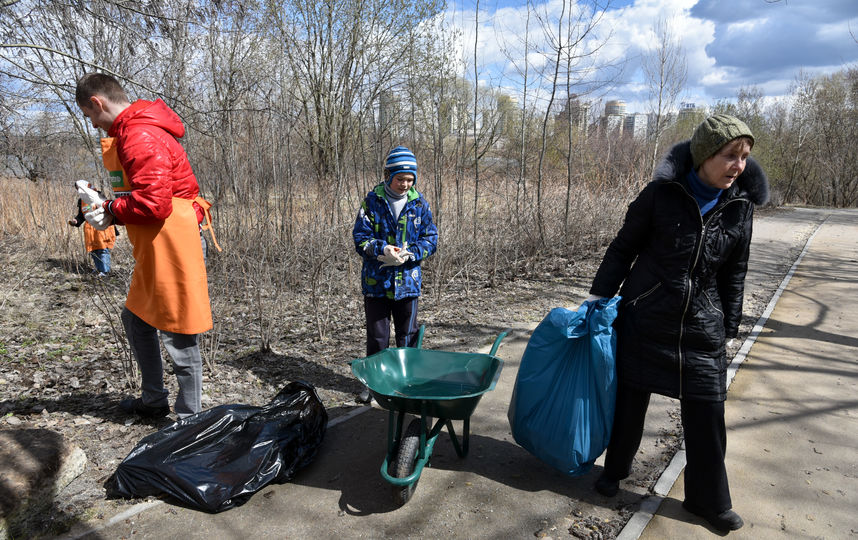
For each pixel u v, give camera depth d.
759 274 8.88
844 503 2.78
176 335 3.12
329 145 10.10
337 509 2.65
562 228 9.67
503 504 2.71
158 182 2.81
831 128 34.59
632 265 2.78
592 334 2.65
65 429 3.31
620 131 12.90
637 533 2.48
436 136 8.80
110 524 2.48
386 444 3.31
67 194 9.52
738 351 5.07
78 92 2.93
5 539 2.31
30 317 5.91
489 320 6.09
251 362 4.64
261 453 2.82
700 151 2.28
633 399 2.62
